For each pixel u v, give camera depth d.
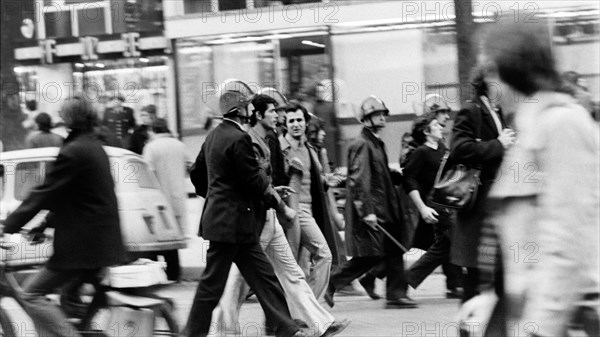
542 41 5.59
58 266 9.30
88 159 9.19
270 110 11.55
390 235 13.53
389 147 19.16
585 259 5.25
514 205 5.53
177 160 16.95
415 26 18.92
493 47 5.67
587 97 11.04
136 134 17.34
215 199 9.91
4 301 10.66
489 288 7.72
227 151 9.86
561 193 5.27
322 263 11.93
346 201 13.56
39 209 9.12
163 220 15.23
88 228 9.24
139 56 19.06
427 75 18.84
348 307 13.86
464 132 9.38
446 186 9.45
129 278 9.74
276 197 10.02
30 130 18.86
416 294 15.10
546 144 5.34
